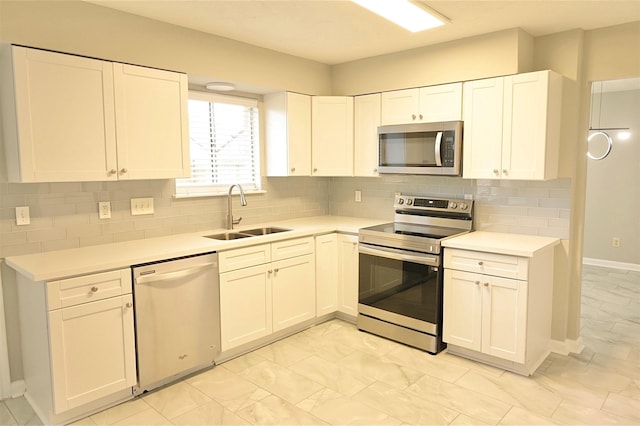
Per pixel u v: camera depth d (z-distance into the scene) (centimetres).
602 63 299
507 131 301
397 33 311
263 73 349
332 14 272
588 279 531
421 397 258
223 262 294
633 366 299
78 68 245
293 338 348
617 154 575
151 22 277
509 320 279
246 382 278
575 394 261
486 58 311
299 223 397
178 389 269
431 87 339
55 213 269
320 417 239
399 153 355
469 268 294
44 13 233
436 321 312
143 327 254
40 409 243
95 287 233
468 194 357
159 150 284
